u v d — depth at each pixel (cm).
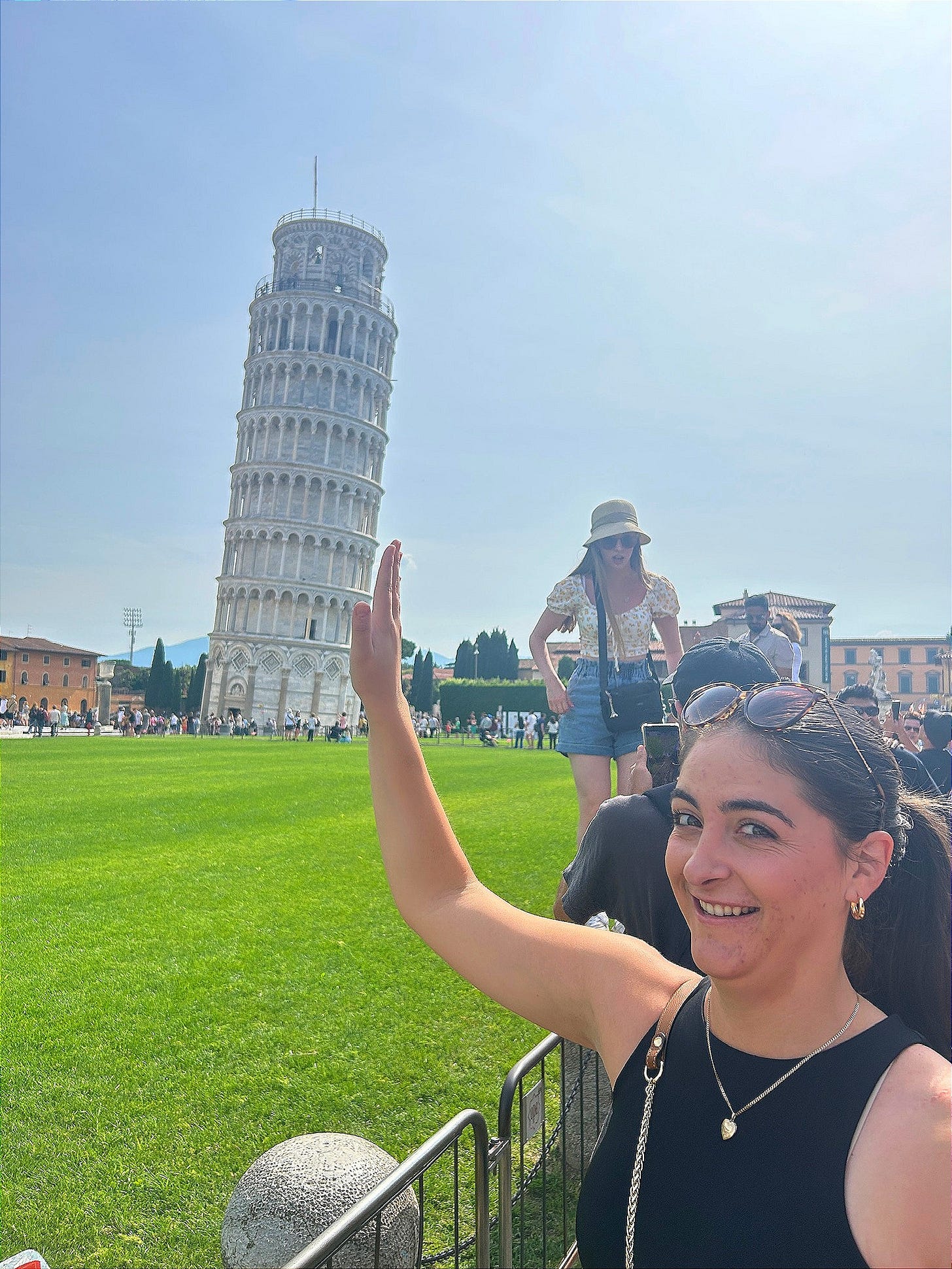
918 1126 124
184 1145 499
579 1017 188
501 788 2552
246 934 911
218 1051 623
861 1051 138
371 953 846
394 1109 542
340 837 1547
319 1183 341
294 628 9212
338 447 9594
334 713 9394
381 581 223
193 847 1417
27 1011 693
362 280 9969
